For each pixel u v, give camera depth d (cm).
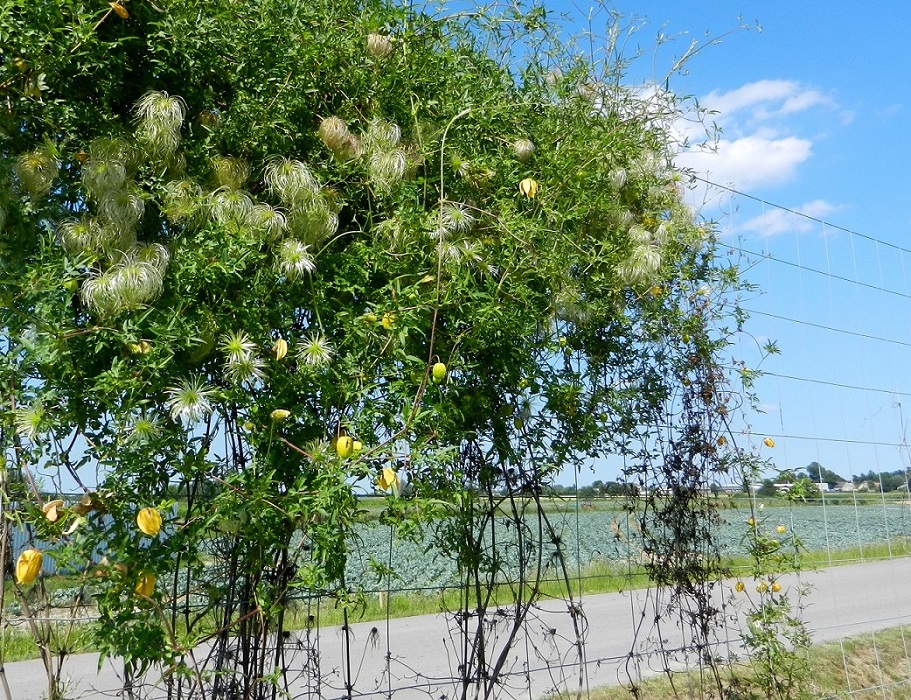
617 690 473
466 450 273
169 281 199
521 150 260
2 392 187
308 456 198
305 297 217
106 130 210
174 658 195
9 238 193
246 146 228
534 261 244
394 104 248
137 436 182
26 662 320
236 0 230
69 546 182
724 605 399
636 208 318
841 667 556
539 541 296
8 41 193
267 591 208
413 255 225
